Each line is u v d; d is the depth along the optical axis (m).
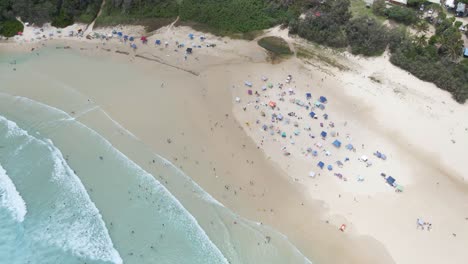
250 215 49.97
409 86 69.75
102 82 67.00
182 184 52.41
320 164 56.09
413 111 65.69
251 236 47.72
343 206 51.97
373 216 51.09
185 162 55.16
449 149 60.38
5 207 50.09
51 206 50.03
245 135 59.78
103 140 57.00
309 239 48.28
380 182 55.09
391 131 62.41
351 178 55.25
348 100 66.88
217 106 64.06
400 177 55.97
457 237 49.66
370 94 68.12
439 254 47.88
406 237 49.22
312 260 46.31
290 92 67.25
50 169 53.59
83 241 46.91
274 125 61.41
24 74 67.50
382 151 59.25
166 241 46.97
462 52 72.38
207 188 52.34
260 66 72.50
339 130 61.66
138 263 45.12
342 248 47.72
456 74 69.31
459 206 53.19
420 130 62.84
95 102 62.91
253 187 53.09
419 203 52.97
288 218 50.19
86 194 51.00
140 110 62.19
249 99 65.69
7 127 58.38
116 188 51.66
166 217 49.03
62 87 65.25
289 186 53.69
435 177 56.50
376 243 48.41
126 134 58.16
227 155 56.75
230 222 48.91
